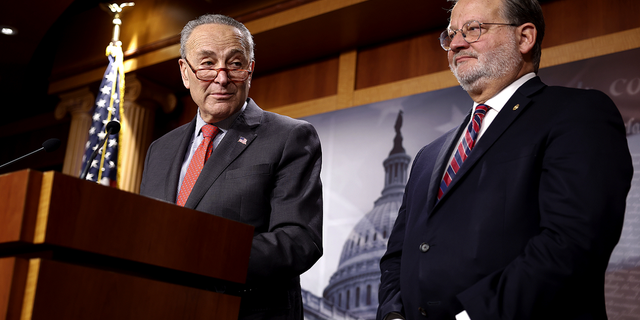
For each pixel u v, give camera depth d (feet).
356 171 15.05
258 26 16.19
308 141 5.92
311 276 14.66
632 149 11.61
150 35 17.97
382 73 15.93
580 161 4.21
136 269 3.95
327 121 16.08
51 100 22.99
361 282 13.89
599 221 4.00
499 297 4.07
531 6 5.33
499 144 4.72
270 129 5.97
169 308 3.80
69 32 19.86
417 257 4.78
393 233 5.66
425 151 5.77
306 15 15.43
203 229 4.07
